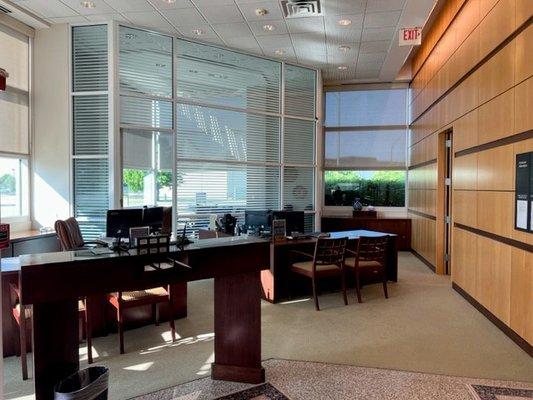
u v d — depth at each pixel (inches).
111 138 224.7
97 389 90.4
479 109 181.3
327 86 366.9
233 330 115.7
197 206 263.6
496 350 138.1
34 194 230.7
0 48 209.3
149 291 146.8
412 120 343.3
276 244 196.7
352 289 223.6
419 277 252.4
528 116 135.5
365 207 364.2
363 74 331.3
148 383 114.5
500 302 157.6
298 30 236.5
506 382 114.7
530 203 133.7
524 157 137.8
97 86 227.5
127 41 231.6
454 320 169.8
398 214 363.3
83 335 148.0
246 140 285.9
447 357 132.0
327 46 263.9
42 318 88.7
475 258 186.1
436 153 261.6
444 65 241.8
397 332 155.4
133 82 234.1
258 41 255.3
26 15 210.7
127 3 201.3
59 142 228.7
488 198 170.4
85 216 229.3
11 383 116.9
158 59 244.1
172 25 230.4
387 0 197.3
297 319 171.5
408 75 350.9
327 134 370.3
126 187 231.3
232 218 234.1
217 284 116.9
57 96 228.5
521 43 141.1
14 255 190.7
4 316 133.9
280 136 301.6
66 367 92.0
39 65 228.7
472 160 190.7
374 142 365.7
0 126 209.8
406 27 230.8
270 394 107.6
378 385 112.5
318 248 186.1
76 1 199.0
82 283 88.6
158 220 193.8
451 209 239.1
